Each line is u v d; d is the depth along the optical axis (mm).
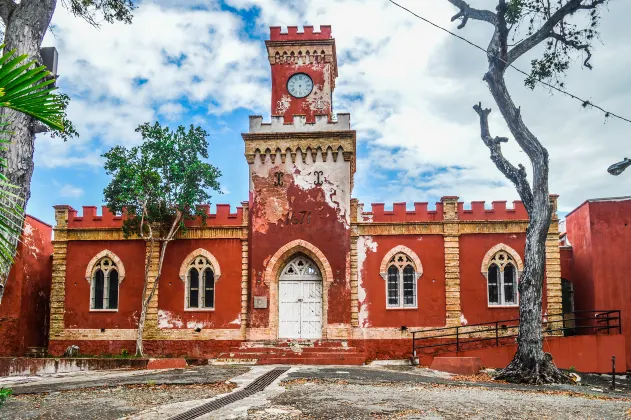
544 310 29984
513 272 30750
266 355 28109
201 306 31234
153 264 31547
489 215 31109
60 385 18969
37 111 6453
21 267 31266
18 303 30891
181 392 16641
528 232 23703
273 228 30234
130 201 29453
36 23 13172
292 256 30453
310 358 27562
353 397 15781
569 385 21469
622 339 26922
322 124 30969
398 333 30234
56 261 32094
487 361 27266
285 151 30844
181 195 30188
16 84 6137
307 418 12852
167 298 31312
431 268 30828
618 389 21953
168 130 30734
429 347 28828
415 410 14016
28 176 12680
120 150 30078
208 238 31656
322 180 30531
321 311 29969
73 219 32438
